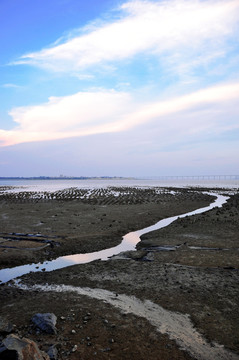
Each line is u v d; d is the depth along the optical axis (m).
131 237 26.31
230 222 31.03
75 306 11.42
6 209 44.56
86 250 21.52
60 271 16.45
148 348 8.48
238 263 17.33
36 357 6.84
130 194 82.44
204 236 25.03
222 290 13.06
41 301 12.02
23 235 25.34
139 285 13.88
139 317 10.46
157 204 52.66
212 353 8.27
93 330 9.45
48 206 48.88
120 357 8.04
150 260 18.38
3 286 14.10
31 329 9.44
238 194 81.00
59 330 9.41
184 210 44.69
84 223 31.81
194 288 13.35
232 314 10.68
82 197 70.56
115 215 38.00
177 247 21.52
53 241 23.00
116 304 11.67
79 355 8.05
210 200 62.47
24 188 138.75
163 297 12.36
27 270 16.97
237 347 8.55
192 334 9.30
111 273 15.80
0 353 6.43
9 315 10.62
